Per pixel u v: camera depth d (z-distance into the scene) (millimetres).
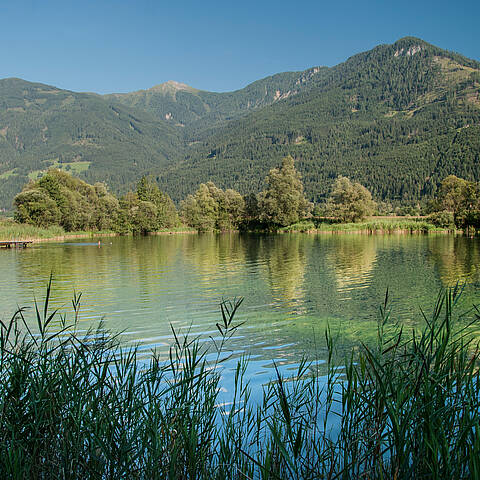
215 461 3076
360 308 11656
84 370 3113
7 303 12984
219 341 8570
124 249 36375
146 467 2635
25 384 2943
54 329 9430
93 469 2523
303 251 31656
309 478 2766
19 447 2502
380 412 2771
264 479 2418
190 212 75625
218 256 28594
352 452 2855
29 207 54688
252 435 3850
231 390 5559
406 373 3107
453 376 3068
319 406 4520
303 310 11508
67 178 72438
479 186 63375
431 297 12969
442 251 29922
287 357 7418
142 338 8836
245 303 12547
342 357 7234
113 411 2943
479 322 9367
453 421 2719
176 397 3129
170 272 20078
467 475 2459
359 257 26359
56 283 16891
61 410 2869
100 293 14469
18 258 28188
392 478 2533
